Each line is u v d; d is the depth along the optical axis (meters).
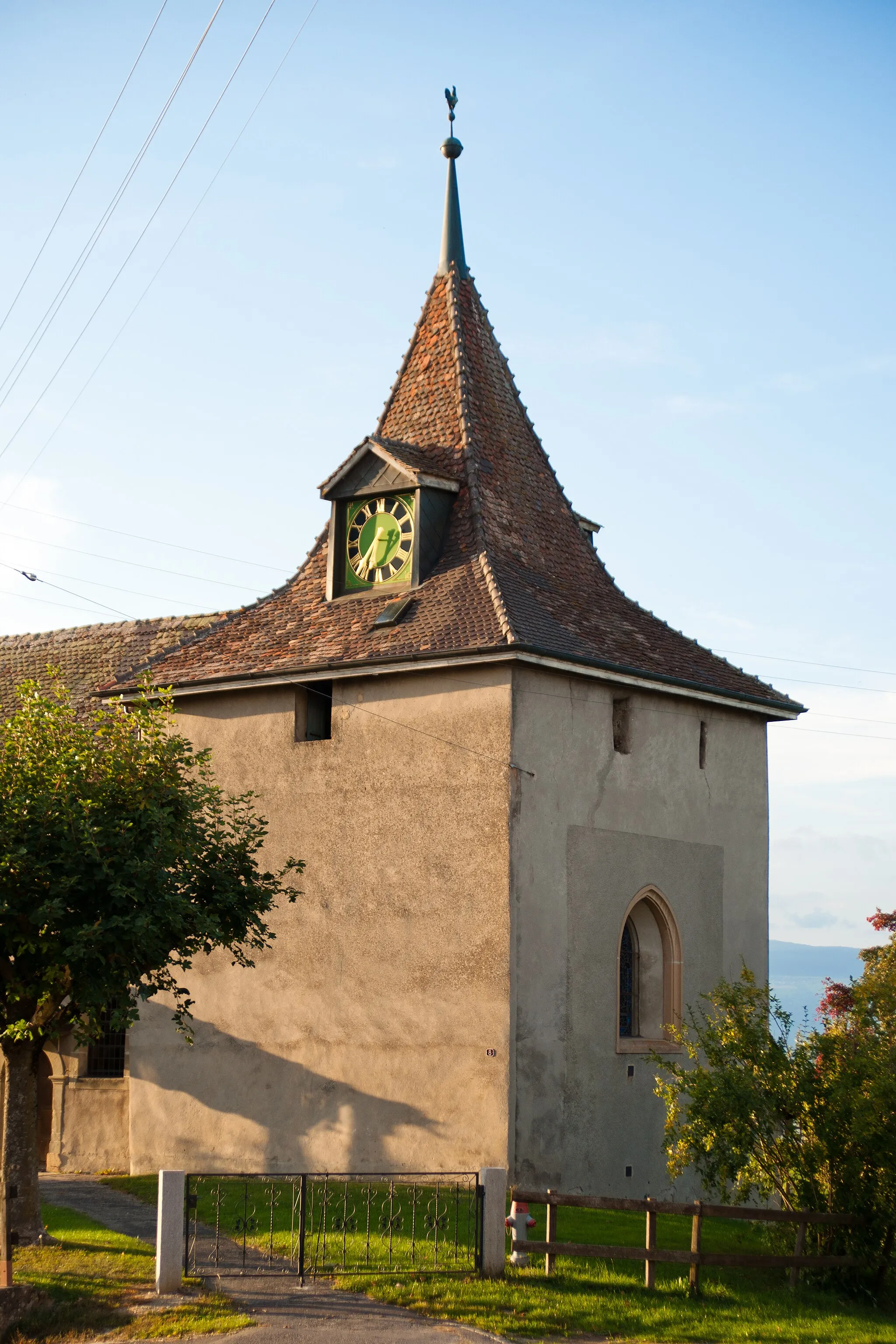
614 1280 17.12
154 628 34.59
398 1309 15.80
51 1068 29.30
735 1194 26.09
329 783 25.88
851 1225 17.70
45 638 36.06
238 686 26.92
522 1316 15.54
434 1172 18.59
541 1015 23.66
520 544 27.59
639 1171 24.94
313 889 25.73
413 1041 24.03
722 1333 15.18
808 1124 17.92
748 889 28.42
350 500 28.00
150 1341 14.80
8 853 18.33
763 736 29.38
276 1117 25.42
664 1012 26.39
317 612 27.62
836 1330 15.37
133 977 19.44
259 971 26.11
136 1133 27.06
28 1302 15.86
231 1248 18.41
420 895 24.42
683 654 28.16
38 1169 27.80
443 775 24.48
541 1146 23.28
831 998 33.12
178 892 19.61
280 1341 14.65
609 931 25.16
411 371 30.41
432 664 24.53
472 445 28.28
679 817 27.02
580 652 24.86
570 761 24.88
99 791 19.55
